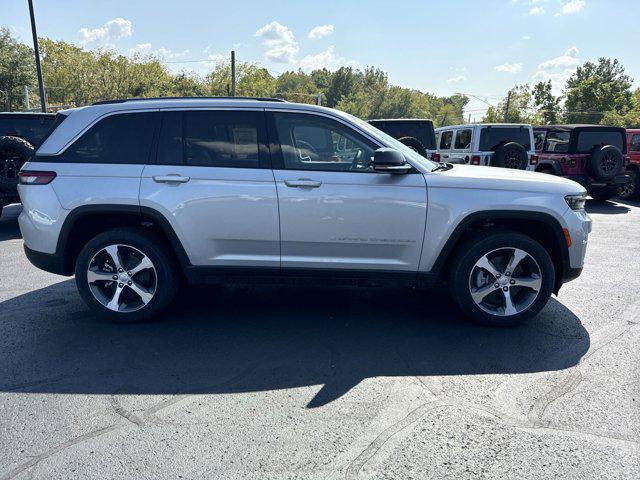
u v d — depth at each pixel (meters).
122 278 4.32
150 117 4.21
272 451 2.60
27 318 4.51
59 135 4.25
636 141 12.88
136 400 3.11
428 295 5.15
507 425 2.83
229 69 77.62
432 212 4.05
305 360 3.67
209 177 4.09
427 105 146.25
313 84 145.38
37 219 4.22
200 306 4.83
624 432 2.76
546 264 4.14
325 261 4.20
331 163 4.15
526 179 4.18
